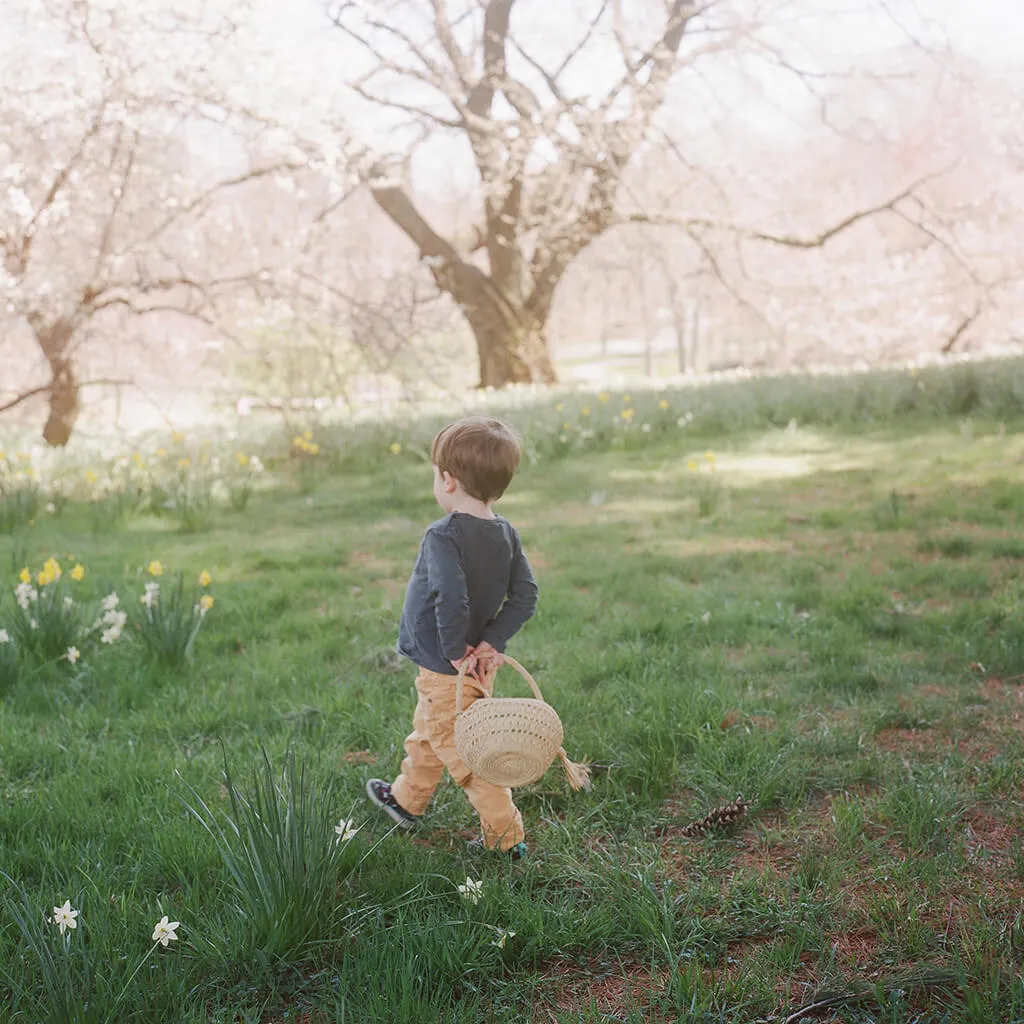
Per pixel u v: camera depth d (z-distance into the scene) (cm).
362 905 278
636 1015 229
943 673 462
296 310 1588
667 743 387
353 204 2255
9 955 254
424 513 1034
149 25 1411
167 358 2066
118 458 1262
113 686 480
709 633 542
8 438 1521
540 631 564
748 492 1027
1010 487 915
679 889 288
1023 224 3131
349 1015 229
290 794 278
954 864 292
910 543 747
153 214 1734
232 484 1177
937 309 3725
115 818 336
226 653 544
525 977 250
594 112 2372
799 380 1714
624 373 7644
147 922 267
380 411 1636
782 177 3328
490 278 2628
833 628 533
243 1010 238
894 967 245
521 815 332
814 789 354
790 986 241
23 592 535
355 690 471
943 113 2961
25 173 1464
